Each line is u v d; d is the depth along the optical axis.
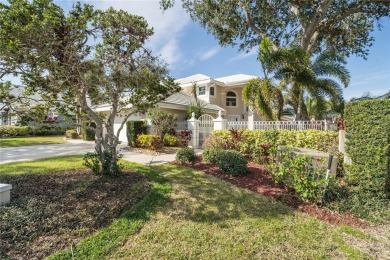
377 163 4.64
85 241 3.06
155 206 4.27
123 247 3.02
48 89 4.84
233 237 3.31
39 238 2.99
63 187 4.69
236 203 4.50
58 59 4.49
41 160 8.14
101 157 5.60
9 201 3.83
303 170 4.86
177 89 6.34
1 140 15.74
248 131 8.78
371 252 3.02
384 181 4.55
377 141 4.65
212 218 3.88
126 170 6.62
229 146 8.91
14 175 5.63
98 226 3.45
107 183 5.11
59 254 2.75
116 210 3.96
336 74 11.95
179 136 13.16
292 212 4.14
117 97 5.71
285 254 2.96
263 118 10.25
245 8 12.58
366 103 4.85
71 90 5.29
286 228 3.59
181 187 5.35
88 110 5.34
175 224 3.66
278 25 13.38
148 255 2.87
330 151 6.72
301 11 12.07
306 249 3.06
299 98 12.05
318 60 12.34
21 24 3.79
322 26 12.41
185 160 7.91
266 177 6.03
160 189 5.14
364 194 4.61
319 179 4.66
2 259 2.56
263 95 9.71
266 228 3.58
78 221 3.46
